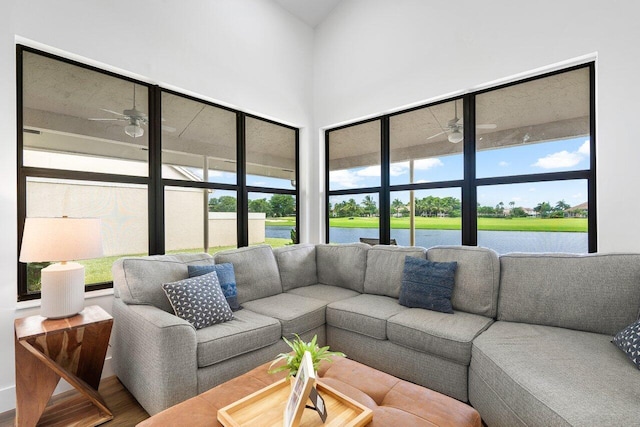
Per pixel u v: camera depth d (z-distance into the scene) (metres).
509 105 2.81
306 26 4.23
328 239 4.29
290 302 2.73
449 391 1.99
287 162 4.15
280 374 1.55
